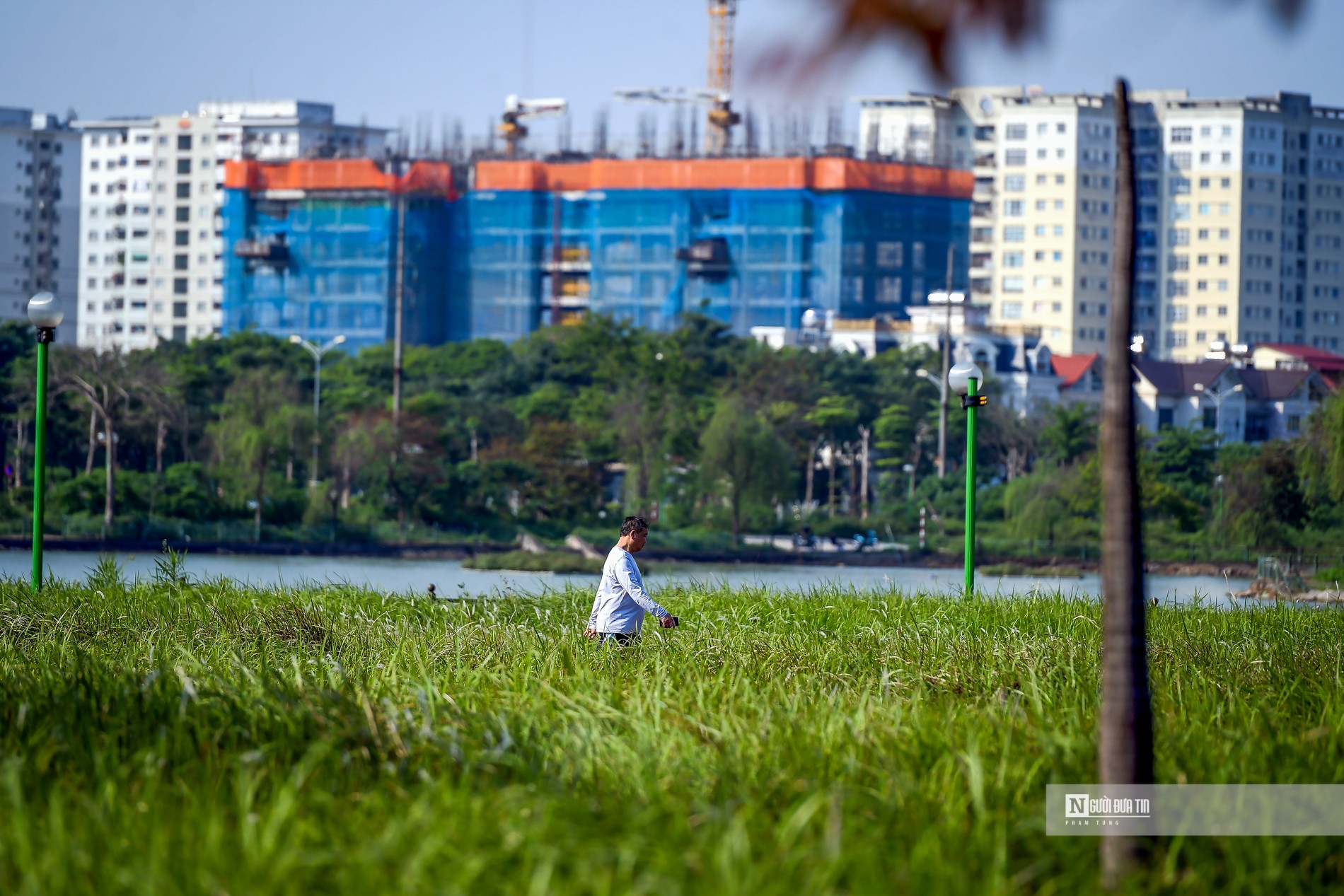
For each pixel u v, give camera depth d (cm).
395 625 3028
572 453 18050
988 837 1316
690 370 19525
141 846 1248
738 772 1523
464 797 1338
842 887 1210
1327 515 13050
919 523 17662
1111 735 1334
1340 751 1688
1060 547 15188
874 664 2503
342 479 16400
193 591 3684
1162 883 1271
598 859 1208
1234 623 3234
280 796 1338
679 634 2845
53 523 14312
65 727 1658
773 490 16125
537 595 3994
